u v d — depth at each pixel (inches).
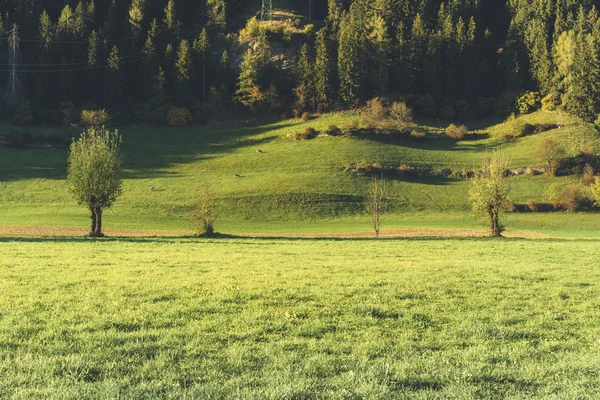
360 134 5797.2
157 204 3688.5
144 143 5797.2
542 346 457.4
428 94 7047.2
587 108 6107.3
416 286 750.5
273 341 449.4
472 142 5900.6
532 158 5032.0
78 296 633.0
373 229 3132.4
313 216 3636.8
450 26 7283.5
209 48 7628.0
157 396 314.7
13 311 541.0
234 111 7258.9
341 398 315.6
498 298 684.1
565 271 960.3
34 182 4158.5
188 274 856.3
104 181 2201.0
